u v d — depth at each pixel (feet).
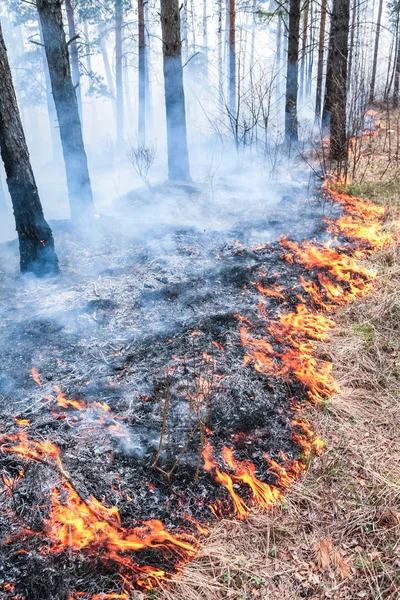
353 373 11.50
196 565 7.29
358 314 13.88
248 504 8.29
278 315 13.94
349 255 17.63
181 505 8.16
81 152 21.94
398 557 7.20
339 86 28.68
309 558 7.36
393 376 11.29
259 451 9.29
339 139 29.12
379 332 12.92
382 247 17.99
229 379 11.09
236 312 14.06
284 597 6.81
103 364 11.83
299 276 16.16
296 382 11.14
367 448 9.35
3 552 7.16
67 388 10.93
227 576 7.11
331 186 25.62
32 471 8.55
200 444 9.32
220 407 10.23
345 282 15.74
